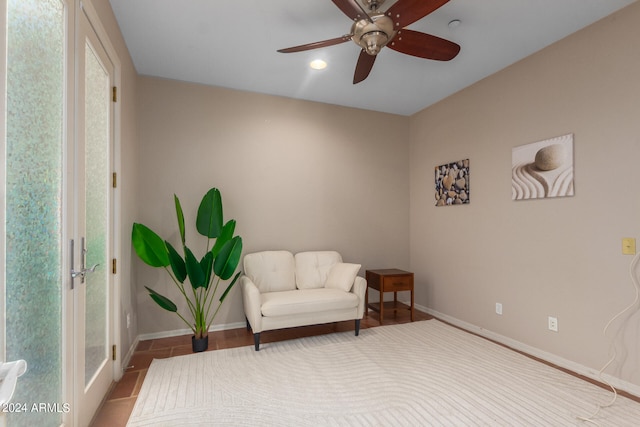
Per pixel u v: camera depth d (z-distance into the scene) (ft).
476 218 10.37
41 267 4.00
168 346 9.11
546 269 8.23
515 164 9.04
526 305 8.71
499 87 9.59
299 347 8.98
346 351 8.67
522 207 8.87
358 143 12.82
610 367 6.89
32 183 3.79
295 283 10.89
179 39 7.95
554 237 8.04
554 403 6.15
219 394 6.47
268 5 6.70
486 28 7.47
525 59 8.82
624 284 6.70
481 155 10.20
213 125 10.62
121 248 7.40
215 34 7.75
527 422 5.56
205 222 9.46
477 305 10.28
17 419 3.48
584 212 7.41
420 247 13.05
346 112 12.64
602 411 5.88
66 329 4.53
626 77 6.67
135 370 7.59
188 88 10.36
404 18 5.57
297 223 11.73
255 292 8.75
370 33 5.74
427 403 6.15
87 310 5.54
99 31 5.86
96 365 5.98
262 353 8.55
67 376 4.57
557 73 8.00
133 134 8.93
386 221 13.25
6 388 2.39
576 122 7.57
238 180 10.90
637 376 6.48
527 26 7.39
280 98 11.57
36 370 3.87
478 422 5.56
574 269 7.59
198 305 8.77
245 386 6.79
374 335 9.95
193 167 10.34
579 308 7.48
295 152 11.75
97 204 6.06
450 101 11.54
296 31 7.66
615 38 6.84
